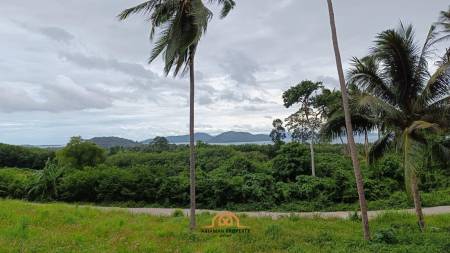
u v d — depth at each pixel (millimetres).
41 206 20562
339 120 14891
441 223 17078
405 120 14445
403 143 13484
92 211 19312
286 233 13523
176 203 29000
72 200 32125
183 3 13641
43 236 12195
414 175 13227
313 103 30125
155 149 57000
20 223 13555
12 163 57562
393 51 14016
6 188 34594
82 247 11031
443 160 15469
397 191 29672
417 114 14445
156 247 11141
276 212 25125
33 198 33219
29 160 58156
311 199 27391
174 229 14156
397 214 19422
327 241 12406
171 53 13516
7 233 12266
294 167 30984
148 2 14016
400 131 14531
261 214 22891
